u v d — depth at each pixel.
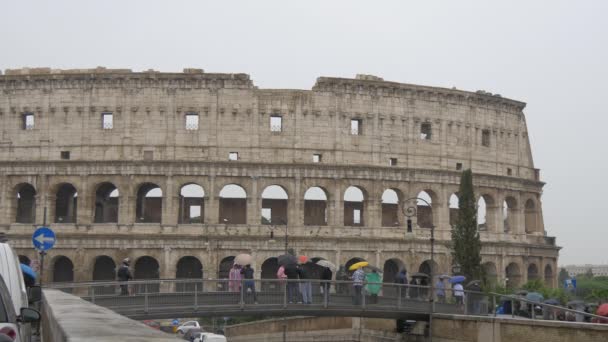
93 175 119.62
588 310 74.31
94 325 16.44
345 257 120.88
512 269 135.75
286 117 122.56
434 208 128.00
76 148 120.62
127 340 13.20
